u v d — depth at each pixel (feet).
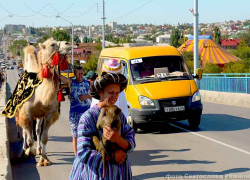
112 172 12.90
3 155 24.91
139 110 38.47
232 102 65.41
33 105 27.40
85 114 13.23
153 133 39.63
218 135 37.73
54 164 28.68
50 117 28.17
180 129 41.39
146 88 39.01
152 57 42.11
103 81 13.17
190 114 39.37
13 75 326.65
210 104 65.62
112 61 15.28
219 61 163.73
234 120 46.65
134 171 26.71
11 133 42.65
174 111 38.58
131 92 39.70
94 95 13.55
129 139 13.26
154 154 31.12
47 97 26.89
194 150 31.99
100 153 12.76
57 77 27.12
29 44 31.63
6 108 29.19
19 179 25.31
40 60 27.04
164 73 40.91
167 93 38.73
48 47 26.81
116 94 13.44
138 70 41.01
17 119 31.12
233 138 36.17
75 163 13.44
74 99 28.12
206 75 84.38
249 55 183.62
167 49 43.73
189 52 166.30
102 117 12.92
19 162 29.48
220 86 77.97
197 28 83.15
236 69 117.29
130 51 42.63
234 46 416.67
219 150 31.71
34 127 36.65
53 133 41.55
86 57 293.02
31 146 28.91
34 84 27.32
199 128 41.75
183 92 39.22
